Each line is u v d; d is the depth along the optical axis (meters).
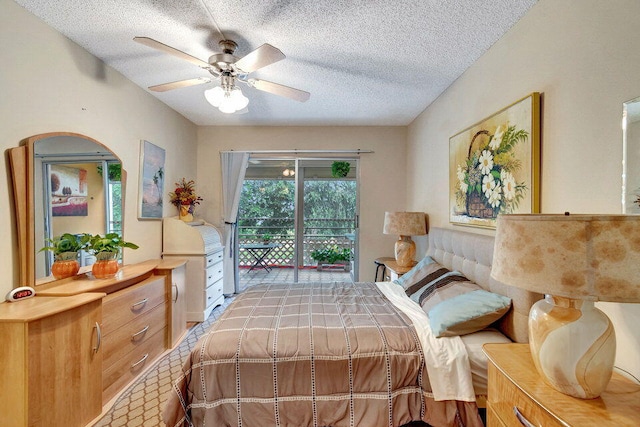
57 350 1.51
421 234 3.19
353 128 4.16
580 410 0.89
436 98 3.07
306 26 1.87
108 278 2.08
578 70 1.36
